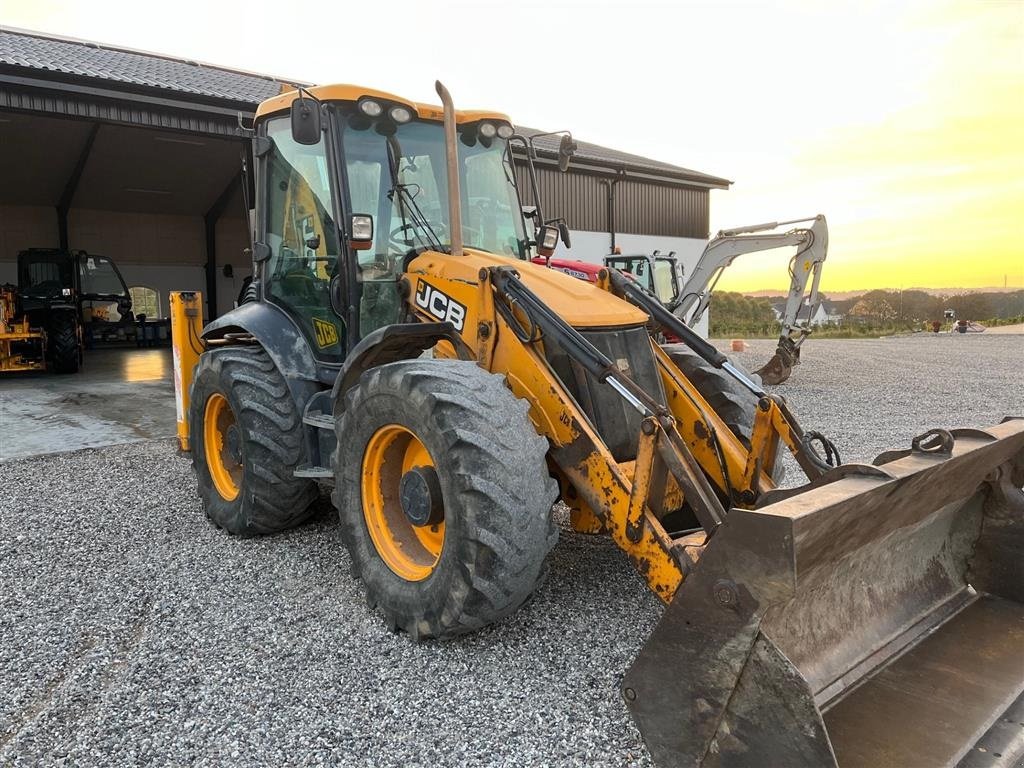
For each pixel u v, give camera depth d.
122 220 20.69
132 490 5.59
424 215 4.14
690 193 22.66
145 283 21.17
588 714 2.66
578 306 3.40
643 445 2.72
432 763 2.41
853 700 2.41
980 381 11.97
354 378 3.61
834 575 2.57
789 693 1.95
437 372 3.04
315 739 2.53
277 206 4.63
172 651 3.13
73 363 12.78
